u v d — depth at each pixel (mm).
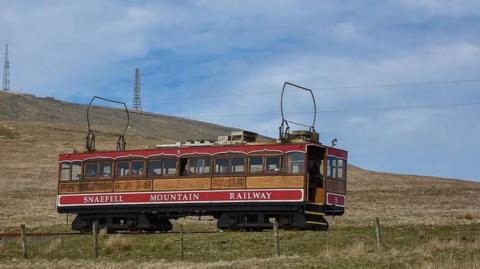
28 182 83625
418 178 102688
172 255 30391
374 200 73000
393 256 25781
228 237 34719
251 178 38438
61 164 44750
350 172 106188
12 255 32156
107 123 190125
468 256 24938
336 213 40438
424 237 32312
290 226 37844
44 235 38906
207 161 39688
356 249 27344
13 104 182125
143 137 136000
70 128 133750
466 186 90688
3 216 58875
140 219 41844
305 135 39969
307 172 37406
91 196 43188
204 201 39438
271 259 26453
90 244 35094
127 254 31469
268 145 38312
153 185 41062
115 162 42625
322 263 24891
